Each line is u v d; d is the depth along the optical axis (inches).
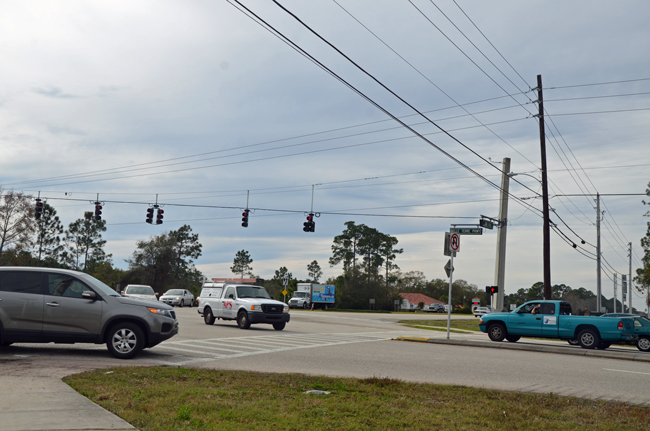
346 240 4242.1
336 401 308.3
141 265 3599.9
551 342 928.3
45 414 248.1
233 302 965.8
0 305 455.5
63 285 473.4
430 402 318.0
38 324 458.6
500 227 1190.3
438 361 533.0
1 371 367.6
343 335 885.2
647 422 281.4
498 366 503.8
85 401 277.7
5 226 2714.1
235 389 335.6
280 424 249.1
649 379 444.8
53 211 3521.2
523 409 303.9
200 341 665.6
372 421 263.6
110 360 455.5
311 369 459.8
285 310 959.0
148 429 231.8
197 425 241.4
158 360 475.2
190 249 4195.4
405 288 5388.8
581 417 290.5
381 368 476.4
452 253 814.5
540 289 5738.2
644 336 806.5
